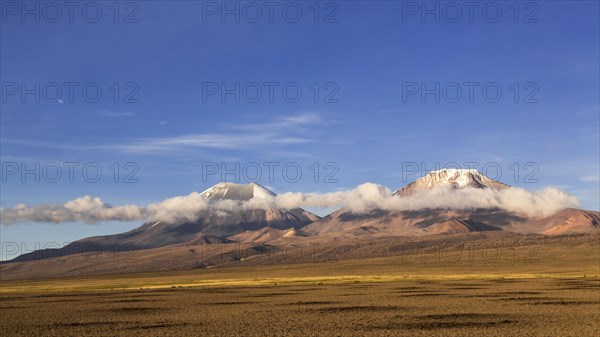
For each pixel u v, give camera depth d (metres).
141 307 76.12
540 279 137.12
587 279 133.62
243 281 165.00
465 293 91.00
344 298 84.75
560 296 82.31
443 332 47.09
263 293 102.62
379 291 100.25
